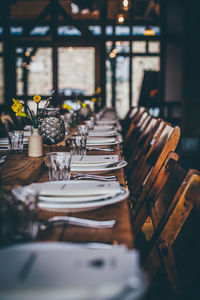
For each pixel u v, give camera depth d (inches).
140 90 328.5
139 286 22.4
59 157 55.4
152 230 108.7
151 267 57.7
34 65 379.6
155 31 357.4
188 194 52.5
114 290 21.5
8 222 31.7
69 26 361.1
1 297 21.5
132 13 319.9
